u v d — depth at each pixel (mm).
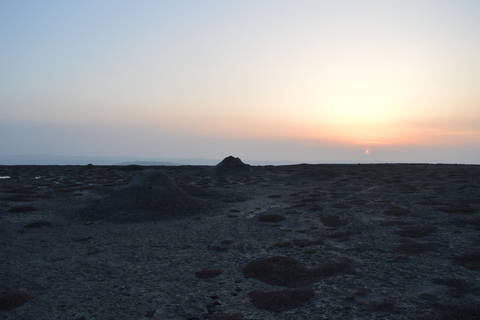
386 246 19141
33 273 15922
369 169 80938
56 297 13102
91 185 55375
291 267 15805
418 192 39562
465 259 15758
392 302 11578
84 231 24859
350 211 30188
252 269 15703
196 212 31719
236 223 27297
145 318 11281
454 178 51875
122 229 25406
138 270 16219
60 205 35469
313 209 31531
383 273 14742
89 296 13188
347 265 15867
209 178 71125
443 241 19375
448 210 27406
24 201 36906
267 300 12227
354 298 12180
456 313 10461
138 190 33844
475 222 22859
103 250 19797
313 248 19391
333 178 61656
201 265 16844
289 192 47375
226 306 12031
